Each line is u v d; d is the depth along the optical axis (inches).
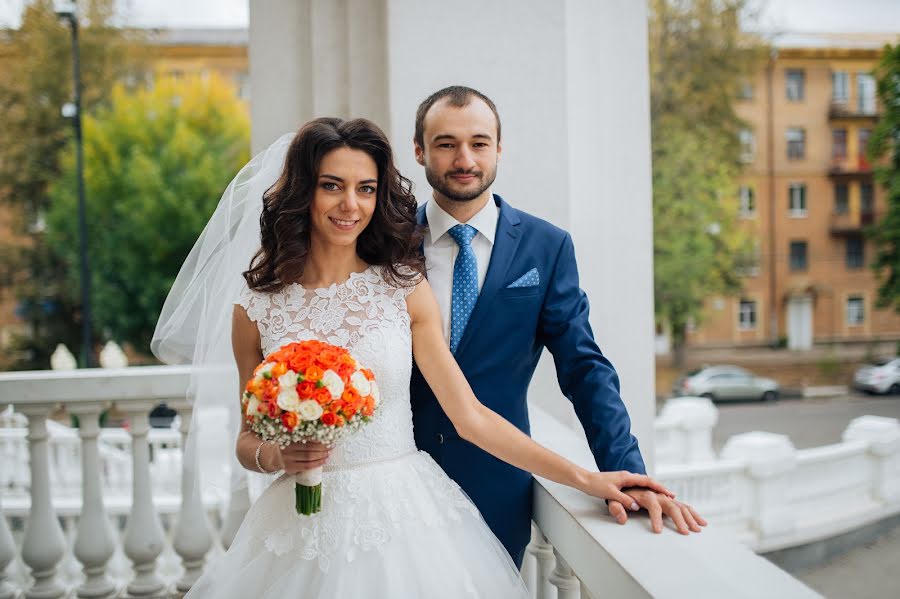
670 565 50.8
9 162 813.2
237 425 88.9
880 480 296.7
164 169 749.3
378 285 69.3
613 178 123.5
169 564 136.6
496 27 108.1
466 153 72.2
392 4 106.4
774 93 978.7
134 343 773.3
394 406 68.8
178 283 82.9
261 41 113.9
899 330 987.3
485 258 76.4
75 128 647.8
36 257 818.2
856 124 984.3
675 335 870.4
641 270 125.1
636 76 123.0
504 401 74.4
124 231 735.1
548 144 109.6
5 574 105.2
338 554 62.7
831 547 266.5
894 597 224.4
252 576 64.7
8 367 809.5
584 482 62.9
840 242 987.9
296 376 57.8
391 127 107.3
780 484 264.4
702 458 313.3
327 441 58.8
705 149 754.2
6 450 233.5
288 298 68.9
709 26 760.3
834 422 674.2
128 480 241.1
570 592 68.6
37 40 805.2
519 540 75.6
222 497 120.1
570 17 119.2
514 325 73.9
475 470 73.7
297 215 67.7
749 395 779.4
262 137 114.7
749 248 818.2
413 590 62.2
